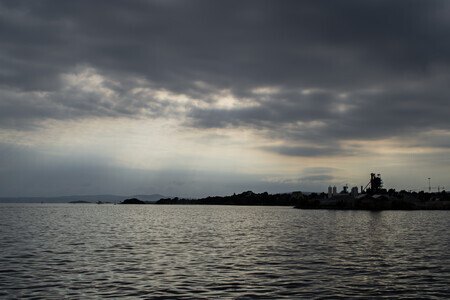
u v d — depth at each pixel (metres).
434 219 156.38
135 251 52.47
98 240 66.12
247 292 30.27
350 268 40.66
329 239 71.06
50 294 29.20
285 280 34.62
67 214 191.75
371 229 97.75
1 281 33.34
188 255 49.12
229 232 86.75
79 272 37.41
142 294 29.44
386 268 40.78
